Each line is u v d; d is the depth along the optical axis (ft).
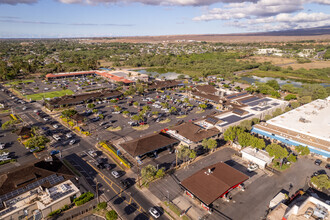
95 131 405.80
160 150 344.49
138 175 279.49
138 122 446.60
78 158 317.01
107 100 593.42
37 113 485.56
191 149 338.34
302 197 243.19
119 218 214.28
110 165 301.02
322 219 191.21
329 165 301.63
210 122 395.14
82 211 221.87
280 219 202.90
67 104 537.24
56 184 243.60
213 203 234.99
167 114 497.87
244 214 220.43
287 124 392.06
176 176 280.10
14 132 396.57
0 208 206.80
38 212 210.38
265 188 259.60
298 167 303.27
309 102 560.61
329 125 388.57
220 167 272.31
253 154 318.04
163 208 227.20
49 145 353.31
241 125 381.81
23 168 245.24
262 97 555.28
